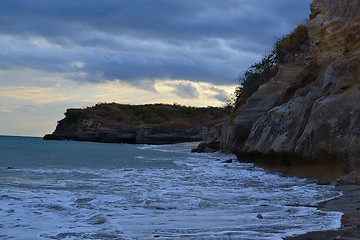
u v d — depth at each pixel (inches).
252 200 466.3
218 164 1103.0
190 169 919.7
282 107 982.4
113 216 362.9
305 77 1078.4
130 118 5157.5
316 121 783.1
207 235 286.2
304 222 331.9
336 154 710.5
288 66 1360.7
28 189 535.2
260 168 952.9
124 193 504.7
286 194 519.2
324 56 1066.7
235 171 873.5
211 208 407.8
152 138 4185.5
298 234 286.2
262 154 975.6
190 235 286.4
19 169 848.3
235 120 1278.3
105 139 4399.6
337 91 808.9
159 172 824.9
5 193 482.3
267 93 1306.6
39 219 346.6
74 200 441.1
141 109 5359.3
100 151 1966.0
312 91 911.0
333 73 842.8
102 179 673.0
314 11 1309.1
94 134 4490.7
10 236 286.2
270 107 1243.8
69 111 4896.7
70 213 373.7
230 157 1512.1
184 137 4109.3
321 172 743.7
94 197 461.4
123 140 4377.5
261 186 615.5
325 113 771.4
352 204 426.9
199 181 670.5
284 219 346.9
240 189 573.9
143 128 4288.9
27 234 292.2
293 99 968.9
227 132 1785.2
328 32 1082.7
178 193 514.6
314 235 283.1
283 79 1326.3
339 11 1107.9
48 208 395.9
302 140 800.9
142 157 1514.5
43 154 1520.7
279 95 1181.7
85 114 4832.7
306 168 799.1
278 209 400.2
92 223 332.2
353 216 354.3
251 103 1305.4
